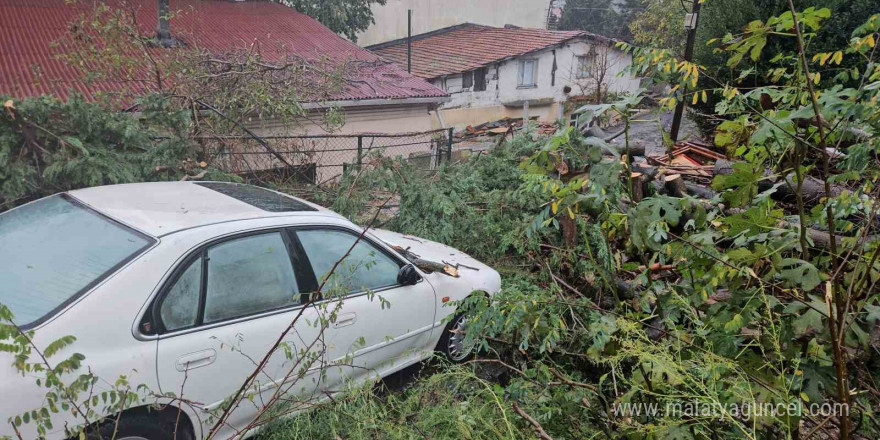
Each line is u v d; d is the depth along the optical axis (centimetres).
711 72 952
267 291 319
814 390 232
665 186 625
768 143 264
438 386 317
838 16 868
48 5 1166
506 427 266
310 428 295
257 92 854
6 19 1074
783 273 237
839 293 229
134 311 266
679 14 1691
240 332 301
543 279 512
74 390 221
